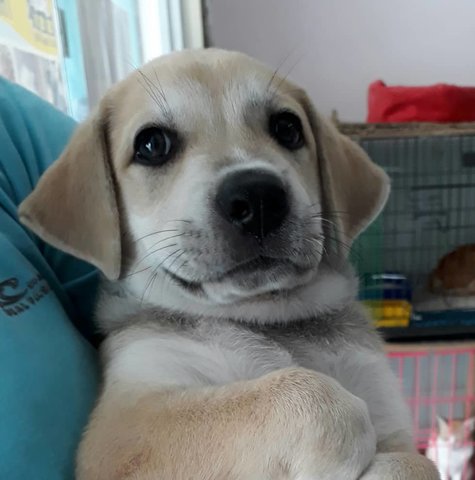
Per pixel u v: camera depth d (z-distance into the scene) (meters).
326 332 0.22
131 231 0.21
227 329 0.20
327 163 0.23
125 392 0.17
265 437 0.15
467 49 0.72
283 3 0.71
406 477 0.16
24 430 0.14
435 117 0.60
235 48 0.72
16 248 0.18
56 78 0.32
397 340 0.44
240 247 0.17
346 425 0.15
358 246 0.44
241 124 0.20
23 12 0.28
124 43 0.43
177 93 0.20
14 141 0.23
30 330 0.16
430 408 0.44
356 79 0.73
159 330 0.20
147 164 0.20
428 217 0.46
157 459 0.15
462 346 0.43
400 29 0.72
